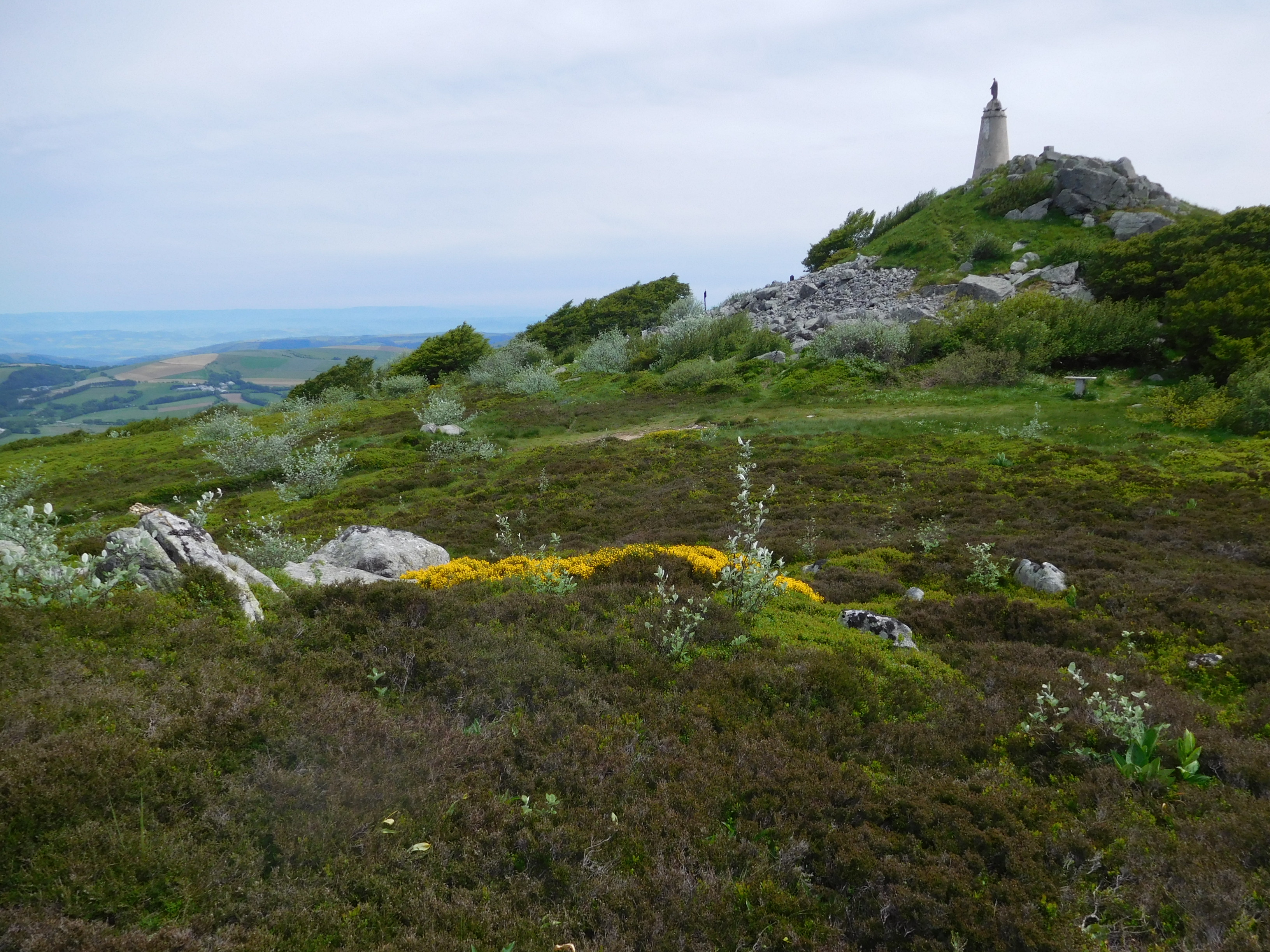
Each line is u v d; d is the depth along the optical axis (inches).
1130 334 1625.2
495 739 267.6
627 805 241.3
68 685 243.0
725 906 200.8
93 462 1847.9
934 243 2871.6
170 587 352.5
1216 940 189.5
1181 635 464.8
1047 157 2967.5
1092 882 219.0
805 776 264.1
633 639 378.9
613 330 3073.3
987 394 1582.2
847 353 1975.9
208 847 192.1
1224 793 259.9
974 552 645.9
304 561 674.2
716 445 1409.9
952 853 229.8
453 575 548.4
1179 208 2593.5
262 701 255.0
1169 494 868.0
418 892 195.8
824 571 645.3
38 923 158.6
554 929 191.5
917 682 362.9
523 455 1512.1
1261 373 1217.4
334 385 3284.9
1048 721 324.2
